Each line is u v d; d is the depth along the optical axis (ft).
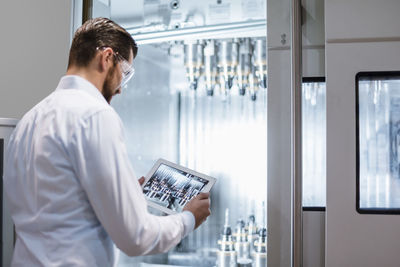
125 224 2.91
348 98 4.40
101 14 5.76
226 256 5.51
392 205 4.37
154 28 5.69
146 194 4.06
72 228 3.03
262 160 5.61
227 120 5.74
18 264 3.19
